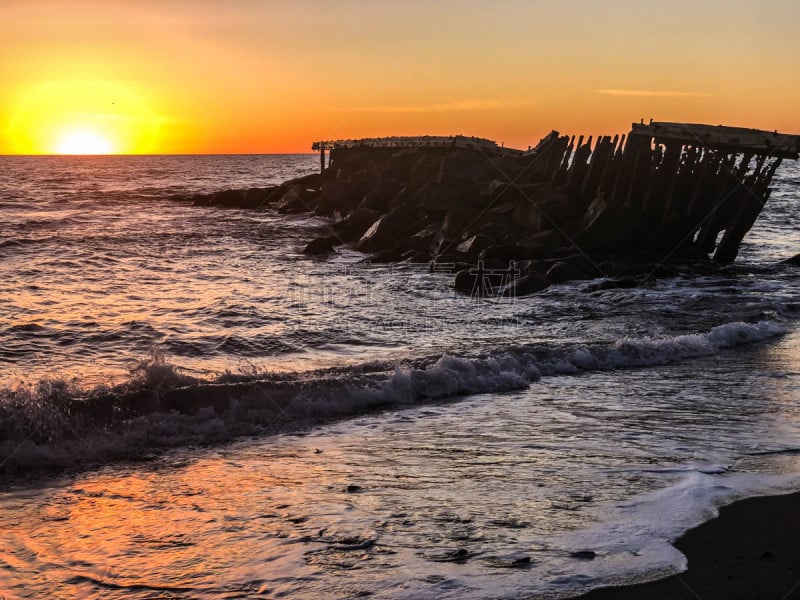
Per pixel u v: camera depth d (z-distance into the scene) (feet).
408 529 20.38
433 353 46.73
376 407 34.78
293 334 53.83
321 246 100.73
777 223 138.82
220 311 62.08
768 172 82.48
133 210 166.50
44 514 22.16
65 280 78.84
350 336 53.31
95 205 179.63
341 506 22.18
